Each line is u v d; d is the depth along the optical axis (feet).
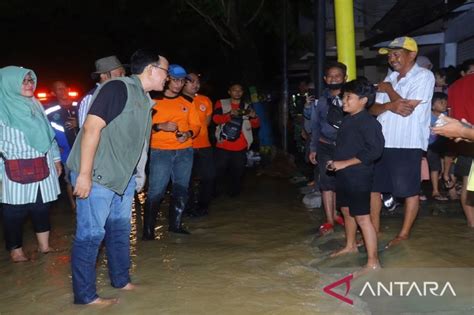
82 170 14.69
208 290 16.75
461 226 22.26
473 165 13.35
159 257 20.15
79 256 15.57
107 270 18.86
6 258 20.71
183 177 23.07
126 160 15.40
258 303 15.69
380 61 54.34
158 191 22.24
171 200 23.43
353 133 17.28
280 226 24.43
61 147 26.61
